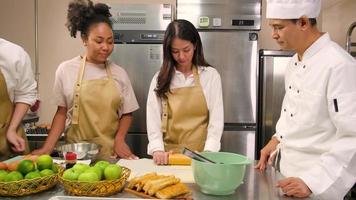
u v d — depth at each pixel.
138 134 2.73
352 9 3.04
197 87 1.80
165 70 1.78
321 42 1.32
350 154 1.13
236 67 2.67
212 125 1.75
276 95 2.80
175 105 1.80
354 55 2.79
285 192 1.14
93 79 1.88
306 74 1.33
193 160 1.19
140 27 2.67
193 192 1.18
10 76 1.65
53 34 3.37
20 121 1.71
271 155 1.51
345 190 1.14
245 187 1.24
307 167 1.31
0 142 1.65
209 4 2.63
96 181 1.10
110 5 2.65
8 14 3.39
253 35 2.65
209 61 2.68
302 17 1.27
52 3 3.35
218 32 2.66
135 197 1.12
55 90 1.90
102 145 1.86
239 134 2.70
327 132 1.27
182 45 1.68
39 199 1.11
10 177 1.11
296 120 1.35
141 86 2.71
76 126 1.88
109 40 1.82
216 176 1.12
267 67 2.79
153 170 1.41
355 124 1.13
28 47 3.40
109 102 1.88
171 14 2.65
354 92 1.18
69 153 1.37
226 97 2.70
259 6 2.62
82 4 1.83
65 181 1.11
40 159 1.21
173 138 1.82
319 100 1.25
